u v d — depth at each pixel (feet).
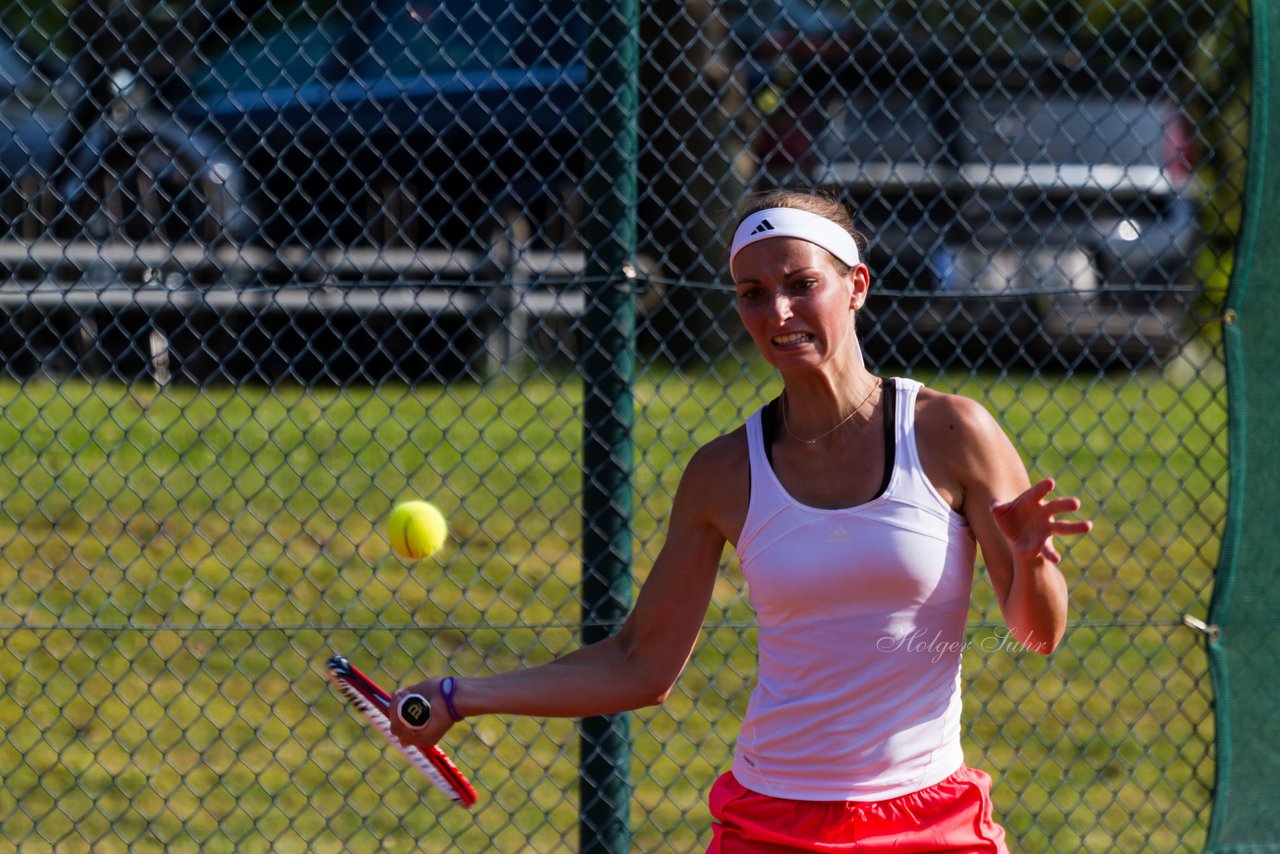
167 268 87.66
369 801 57.00
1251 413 48.06
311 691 64.18
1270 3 47.55
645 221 114.62
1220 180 67.05
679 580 34.88
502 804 56.90
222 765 59.00
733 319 110.52
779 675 33.22
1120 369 113.80
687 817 55.98
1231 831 48.52
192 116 101.91
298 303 104.37
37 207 89.40
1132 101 113.80
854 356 33.06
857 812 32.55
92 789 57.00
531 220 105.70
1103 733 62.59
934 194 108.99
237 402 99.30
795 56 106.32
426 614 70.59
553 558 77.82
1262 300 48.19
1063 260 110.93
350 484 87.04
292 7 105.19
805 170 106.42
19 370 97.55
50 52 93.81
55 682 63.82
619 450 47.52
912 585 31.83
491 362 105.40
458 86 102.53
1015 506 29.96
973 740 61.31
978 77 112.37
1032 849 54.39
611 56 46.62
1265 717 48.65
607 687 35.32
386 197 102.63
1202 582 76.74
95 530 78.38
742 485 33.65
